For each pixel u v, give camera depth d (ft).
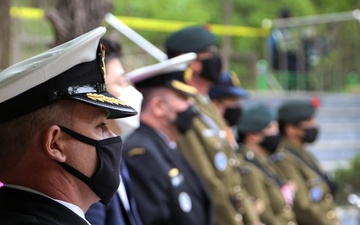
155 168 24.80
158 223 24.61
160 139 25.80
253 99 74.64
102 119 13.53
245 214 31.45
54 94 12.90
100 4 23.63
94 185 13.42
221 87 36.50
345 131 78.38
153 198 24.53
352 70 97.60
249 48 98.32
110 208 20.29
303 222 40.63
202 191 26.50
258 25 128.77
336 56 96.84
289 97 81.10
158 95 26.16
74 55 12.94
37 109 12.91
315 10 144.77
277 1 134.10
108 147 13.51
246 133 38.40
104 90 13.58
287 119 41.81
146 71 26.18
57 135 13.05
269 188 36.99
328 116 79.92
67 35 23.12
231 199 30.42
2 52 28.22
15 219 12.84
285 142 41.81
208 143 30.14
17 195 13.12
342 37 97.86
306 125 41.83
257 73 90.43
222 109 36.76
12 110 12.92
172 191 24.99
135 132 25.73
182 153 29.84
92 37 13.06
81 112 13.23
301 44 93.86
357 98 86.79
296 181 40.37
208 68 31.45
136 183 24.56
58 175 13.19
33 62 13.00
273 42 92.79
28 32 41.68
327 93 91.15
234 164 31.60
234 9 130.31
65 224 13.05
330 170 66.69
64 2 23.47
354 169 64.64
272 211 37.04
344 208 59.52
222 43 92.12
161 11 113.19
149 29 74.23
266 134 38.60
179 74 26.45
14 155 13.10
